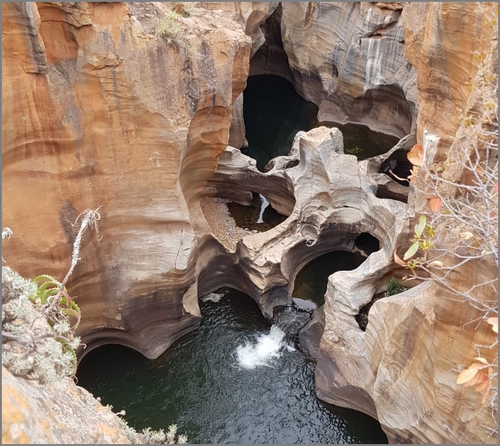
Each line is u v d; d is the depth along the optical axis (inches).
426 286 499.5
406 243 600.7
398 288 613.3
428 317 435.8
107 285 571.5
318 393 586.9
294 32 1146.7
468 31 435.8
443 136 507.2
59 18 468.8
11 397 198.8
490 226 269.9
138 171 542.0
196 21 600.1
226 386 602.5
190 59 546.9
